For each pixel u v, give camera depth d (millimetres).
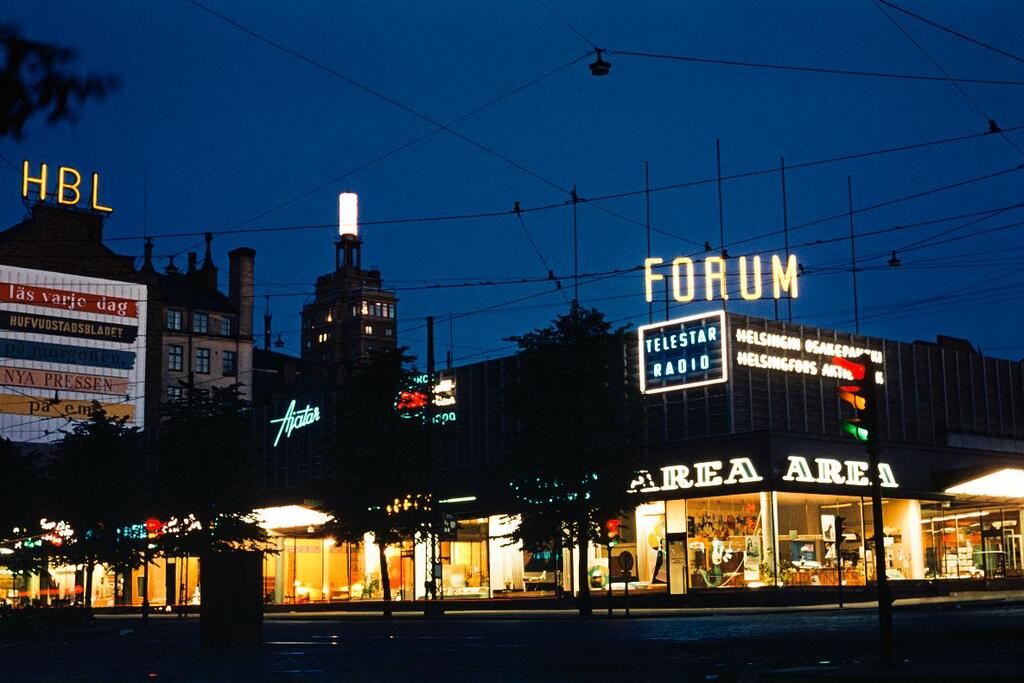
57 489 53250
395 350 50906
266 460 75375
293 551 66625
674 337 55375
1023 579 59562
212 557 28328
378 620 47719
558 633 32094
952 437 63562
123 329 91750
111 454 54312
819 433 52438
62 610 45562
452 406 63562
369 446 49750
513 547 58219
